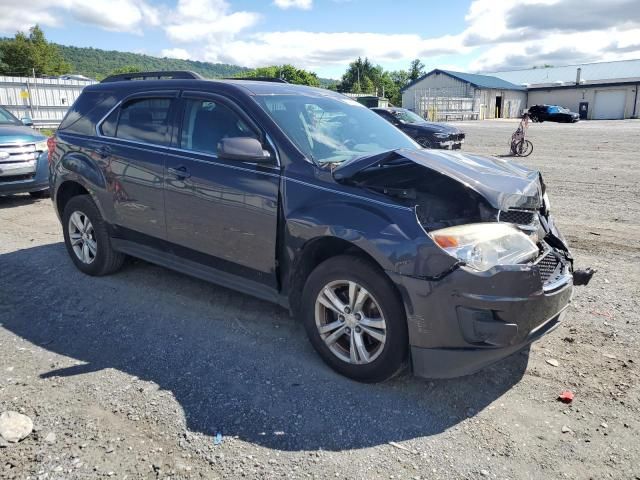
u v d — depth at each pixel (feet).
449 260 9.65
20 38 237.45
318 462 8.86
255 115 12.84
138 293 15.99
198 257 13.99
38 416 9.88
